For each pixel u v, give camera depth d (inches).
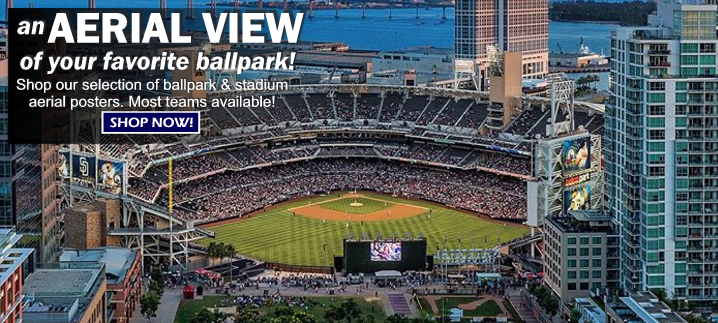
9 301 6565.0
